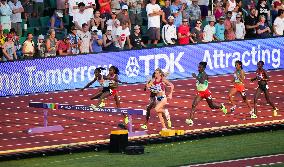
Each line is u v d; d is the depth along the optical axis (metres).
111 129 41.66
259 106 46.03
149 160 36.53
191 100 47.03
